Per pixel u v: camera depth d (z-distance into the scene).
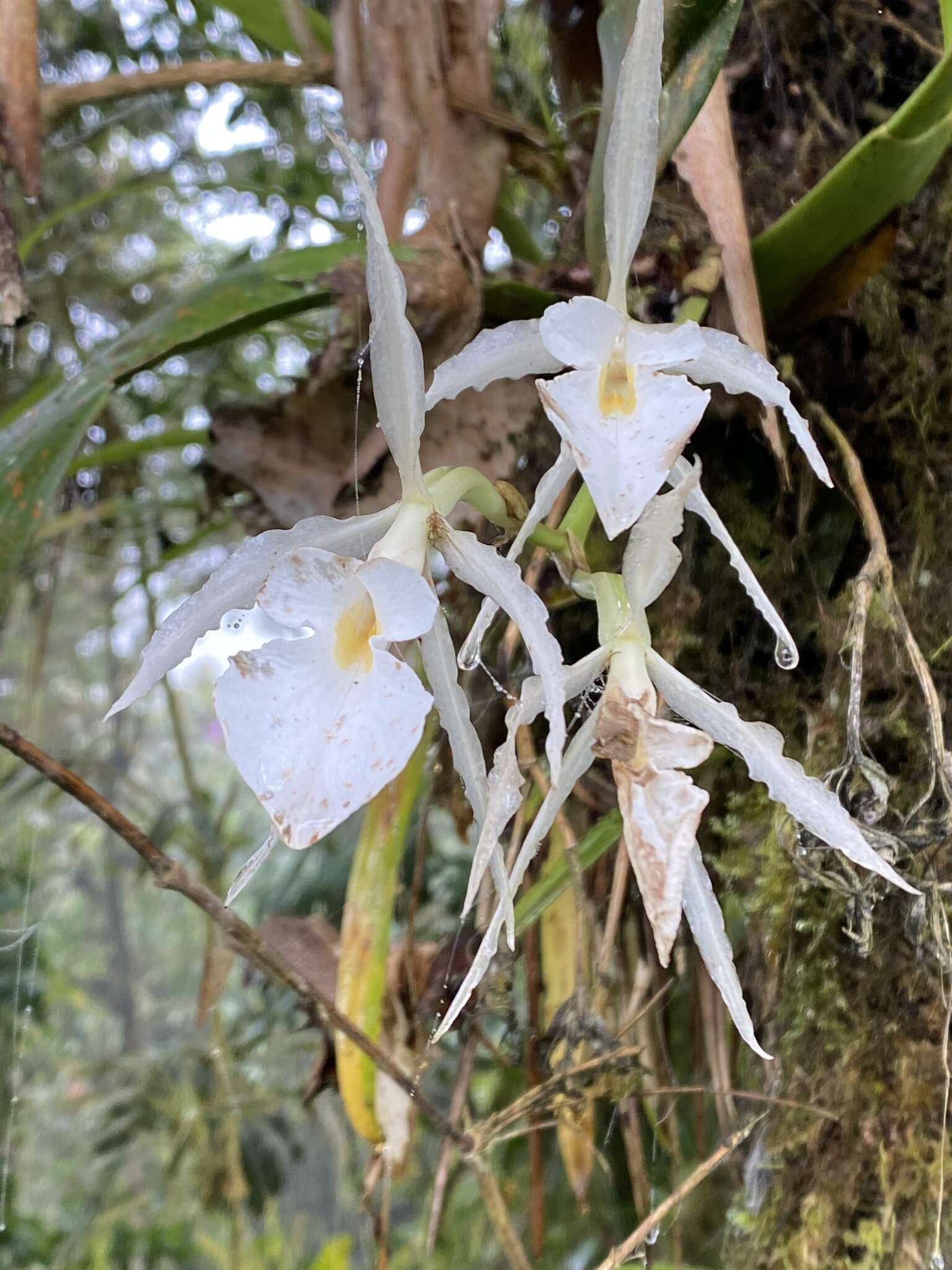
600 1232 0.36
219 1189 0.45
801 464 0.22
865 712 0.20
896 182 0.19
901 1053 0.19
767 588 0.22
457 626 0.25
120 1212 0.51
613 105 0.18
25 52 0.20
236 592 0.15
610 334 0.15
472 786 0.16
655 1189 0.29
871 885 0.18
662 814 0.14
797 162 0.23
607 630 0.16
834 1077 0.20
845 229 0.19
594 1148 0.22
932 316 0.21
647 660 0.16
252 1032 0.50
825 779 0.18
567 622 0.23
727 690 0.22
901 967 0.19
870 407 0.22
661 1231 0.24
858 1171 0.19
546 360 0.16
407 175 0.22
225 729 0.14
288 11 0.25
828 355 0.22
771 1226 0.20
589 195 0.19
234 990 0.63
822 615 0.21
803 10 0.23
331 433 0.22
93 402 0.19
